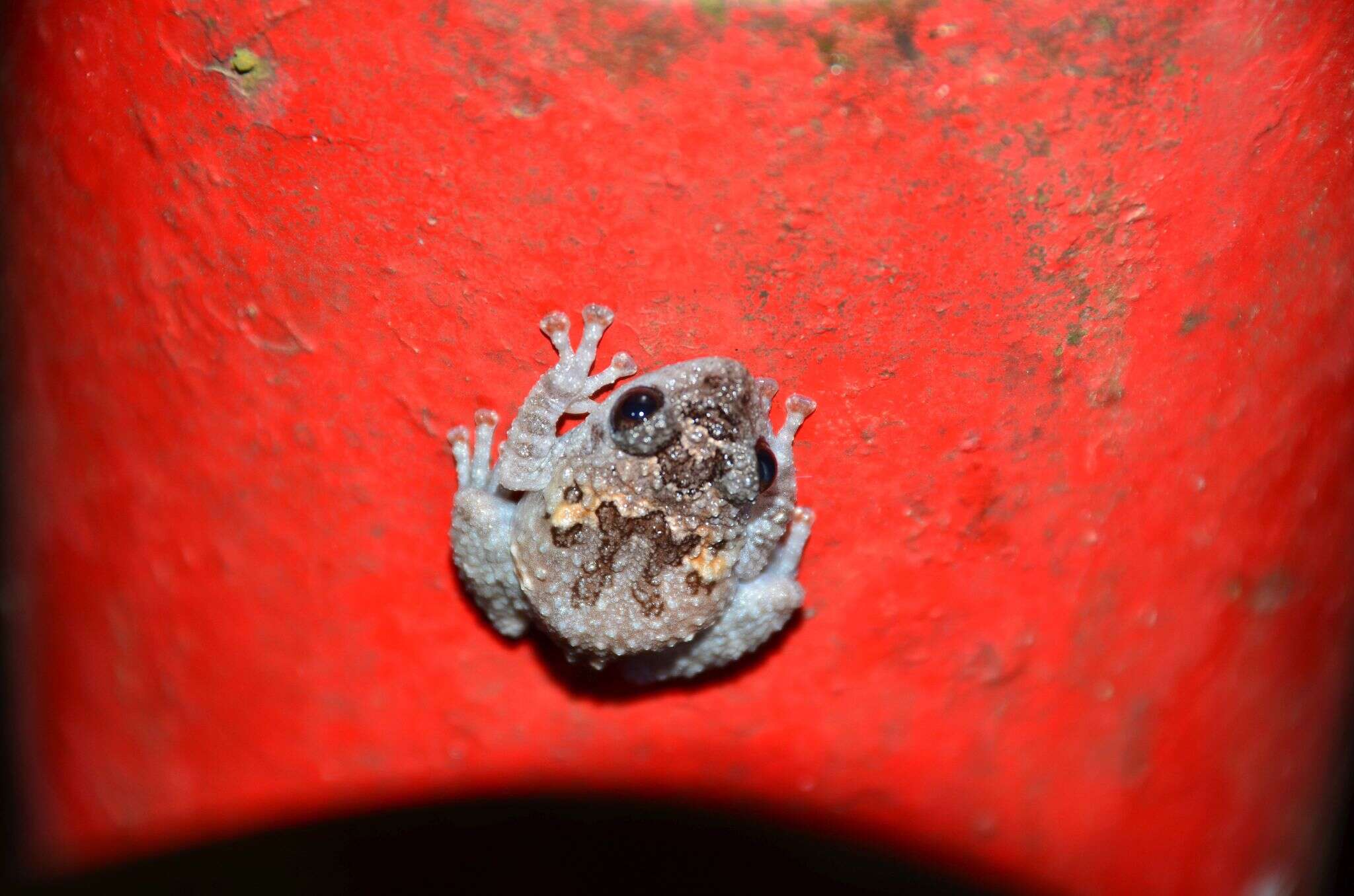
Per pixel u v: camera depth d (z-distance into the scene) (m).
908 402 0.28
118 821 0.30
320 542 0.29
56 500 0.29
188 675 0.29
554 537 0.28
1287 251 0.27
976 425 0.28
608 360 0.28
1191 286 0.27
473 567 0.28
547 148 0.27
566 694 0.29
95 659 0.30
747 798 0.29
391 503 0.28
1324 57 0.27
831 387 0.28
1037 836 0.29
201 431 0.28
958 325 0.27
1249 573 0.28
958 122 0.27
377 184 0.27
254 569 0.29
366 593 0.29
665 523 0.28
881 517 0.28
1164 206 0.27
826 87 0.26
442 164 0.27
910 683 0.29
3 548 0.30
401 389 0.28
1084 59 0.26
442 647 0.29
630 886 0.29
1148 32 0.26
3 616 0.30
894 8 0.26
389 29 0.26
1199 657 0.28
